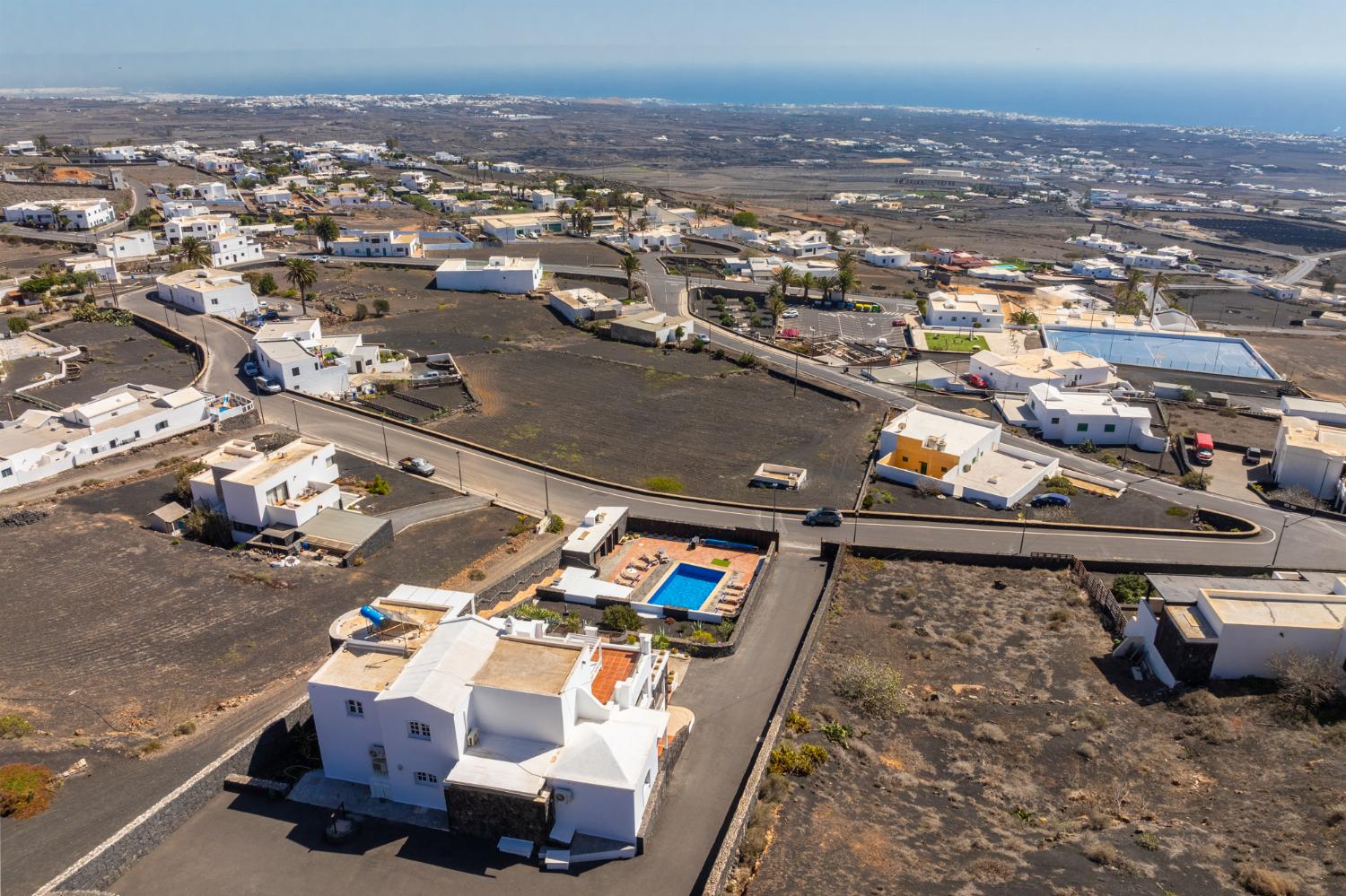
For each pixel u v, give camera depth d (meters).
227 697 54.91
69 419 97.88
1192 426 111.88
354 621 52.38
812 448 104.38
